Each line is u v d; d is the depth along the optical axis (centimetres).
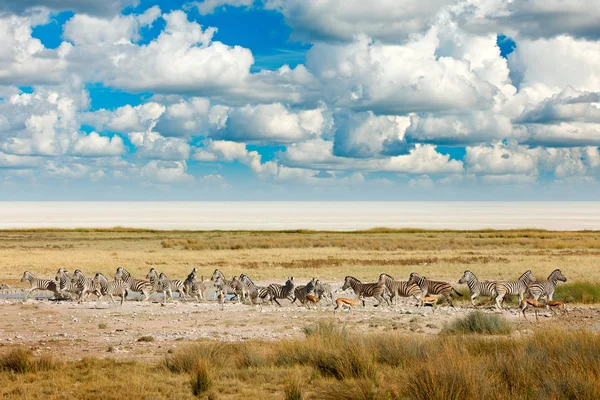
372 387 1050
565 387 964
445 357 1110
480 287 2436
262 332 1822
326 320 2036
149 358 1445
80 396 1038
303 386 1113
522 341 1348
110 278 3312
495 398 920
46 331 1867
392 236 7731
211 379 1147
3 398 1023
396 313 2238
